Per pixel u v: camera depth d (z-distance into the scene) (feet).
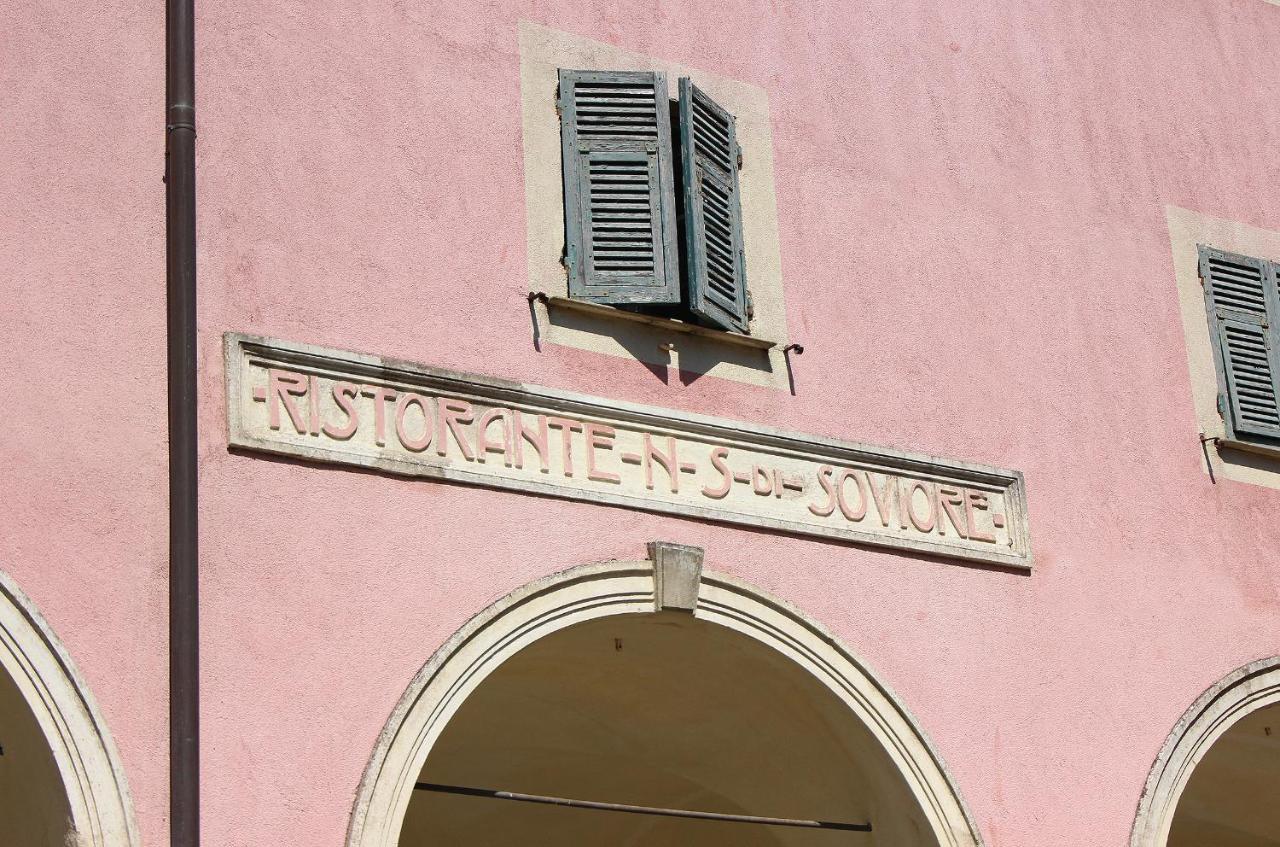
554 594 58.34
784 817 66.95
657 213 63.36
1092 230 73.56
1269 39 81.56
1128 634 68.54
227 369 55.26
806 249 67.05
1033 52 75.10
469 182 61.36
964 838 62.54
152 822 50.78
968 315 69.51
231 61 58.39
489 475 58.29
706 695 64.90
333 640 54.80
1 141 54.49
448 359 59.11
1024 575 67.31
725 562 61.57
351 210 58.95
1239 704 69.77
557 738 69.97
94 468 52.95
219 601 53.47
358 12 61.11
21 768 51.52
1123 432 71.31
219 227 56.65
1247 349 75.10
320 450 55.88
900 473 65.87
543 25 64.54
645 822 74.95
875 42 71.46
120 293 54.70
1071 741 66.03
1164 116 77.30
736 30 68.39
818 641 62.23
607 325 62.23
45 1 56.29
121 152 55.93
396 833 54.03
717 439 62.64
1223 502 72.64
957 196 71.00
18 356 52.95
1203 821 80.94
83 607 51.67
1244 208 77.77
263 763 52.85
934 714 63.77
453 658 56.24
